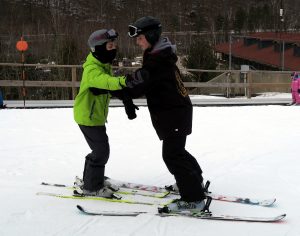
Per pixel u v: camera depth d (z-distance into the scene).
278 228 3.35
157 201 3.95
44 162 5.39
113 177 4.79
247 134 7.25
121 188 4.31
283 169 5.07
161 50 3.43
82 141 6.64
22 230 3.30
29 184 4.46
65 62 16.70
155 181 4.64
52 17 22.80
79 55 16.94
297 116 9.23
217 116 9.24
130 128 7.71
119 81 3.50
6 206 3.79
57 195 4.08
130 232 3.27
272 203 3.83
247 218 3.49
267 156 5.71
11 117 8.84
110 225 3.39
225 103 12.10
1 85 11.80
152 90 3.50
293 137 6.96
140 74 3.35
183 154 3.59
